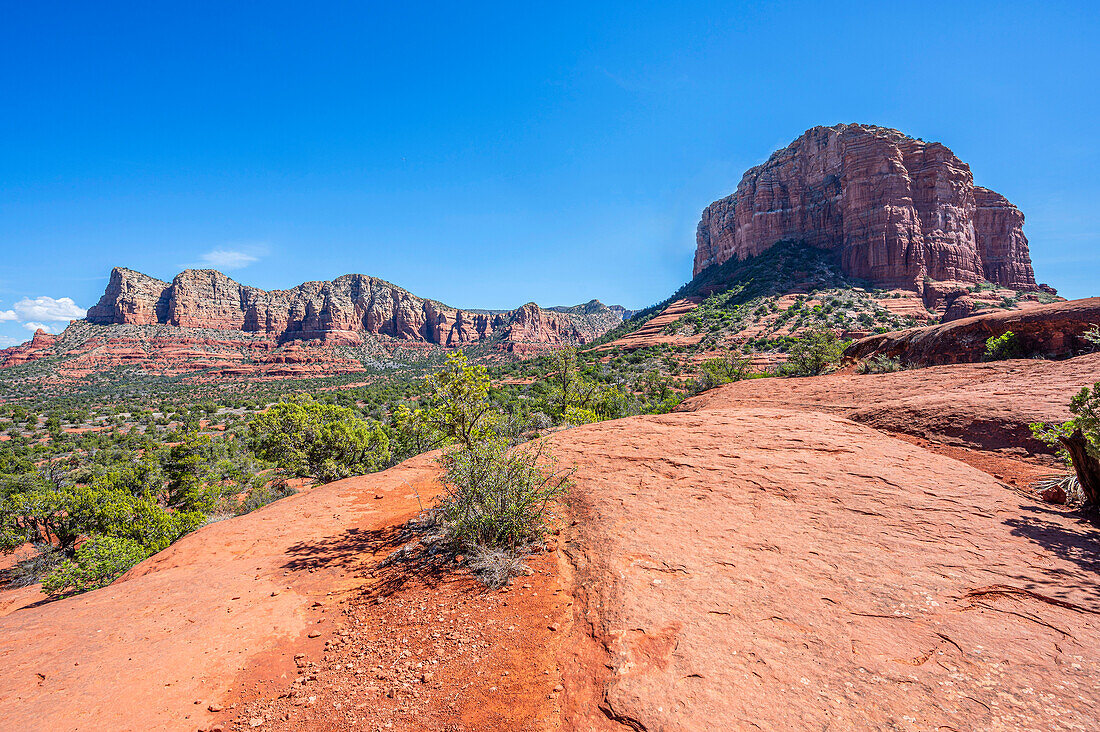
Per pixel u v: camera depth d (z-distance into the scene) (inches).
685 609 140.7
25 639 175.8
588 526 215.0
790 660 114.1
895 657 110.6
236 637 167.5
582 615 149.7
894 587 139.4
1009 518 175.6
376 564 221.8
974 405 293.3
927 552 157.1
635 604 145.6
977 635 114.7
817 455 261.3
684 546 181.6
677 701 105.7
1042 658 104.8
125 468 1072.8
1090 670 99.3
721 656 118.3
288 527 289.0
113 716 127.9
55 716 128.7
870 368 631.2
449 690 125.0
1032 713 90.5
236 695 134.9
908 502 194.4
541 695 117.8
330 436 933.8
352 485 374.6
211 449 1391.5
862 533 175.2
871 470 230.7
